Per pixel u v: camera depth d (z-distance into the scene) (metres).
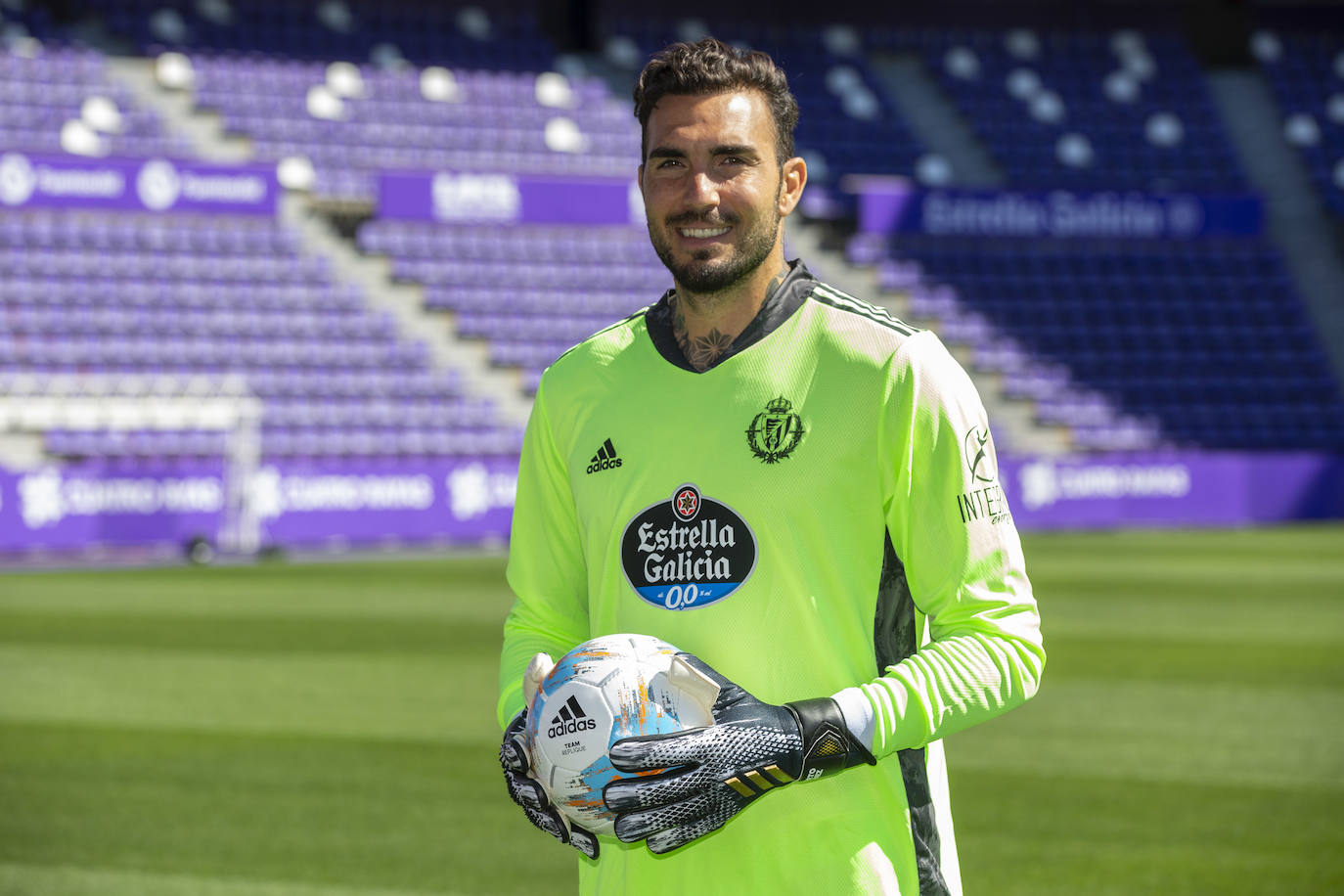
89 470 14.87
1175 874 4.36
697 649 1.78
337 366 18.70
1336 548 16.25
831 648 1.76
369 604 11.19
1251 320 22.73
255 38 22.12
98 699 7.20
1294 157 24.55
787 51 24.62
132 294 18.42
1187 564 14.27
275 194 17.91
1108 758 5.96
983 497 1.76
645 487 1.82
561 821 1.73
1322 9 26.36
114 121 19.58
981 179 23.56
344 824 4.96
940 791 1.83
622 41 24.11
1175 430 21.30
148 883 4.29
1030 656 1.74
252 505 15.51
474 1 23.86
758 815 1.75
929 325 21.91
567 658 1.74
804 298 1.83
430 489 16.59
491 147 21.69
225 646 8.99
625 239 21.61
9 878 4.32
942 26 25.48
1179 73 25.55
